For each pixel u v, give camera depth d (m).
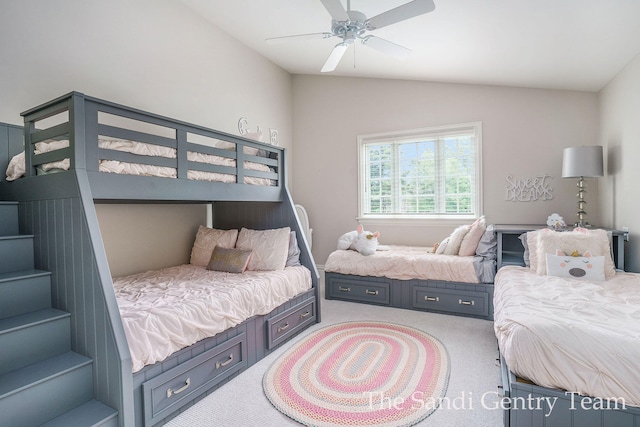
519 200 4.05
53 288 1.85
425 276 3.50
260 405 1.94
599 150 3.31
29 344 1.62
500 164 4.13
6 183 2.16
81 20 2.65
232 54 4.07
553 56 3.07
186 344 1.89
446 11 2.58
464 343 2.72
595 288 2.25
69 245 1.74
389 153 4.74
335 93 5.02
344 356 2.51
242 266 3.02
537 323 1.57
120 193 1.85
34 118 1.92
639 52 2.81
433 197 4.50
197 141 3.58
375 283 3.76
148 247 3.26
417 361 2.41
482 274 3.29
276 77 4.89
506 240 4.01
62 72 2.54
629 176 3.04
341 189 5.02
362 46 3.64
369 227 4.85
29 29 2.37
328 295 4.03
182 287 2.44
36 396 1.47
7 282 1.71
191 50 3.55
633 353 1.36
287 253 3.17
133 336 1.65
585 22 2.44
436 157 4.46
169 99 3.33
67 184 1.71
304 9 3.15
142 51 3.09
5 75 2.26
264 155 3.18
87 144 1.71
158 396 1.72
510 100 4.07
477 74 3.87
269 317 2.60
